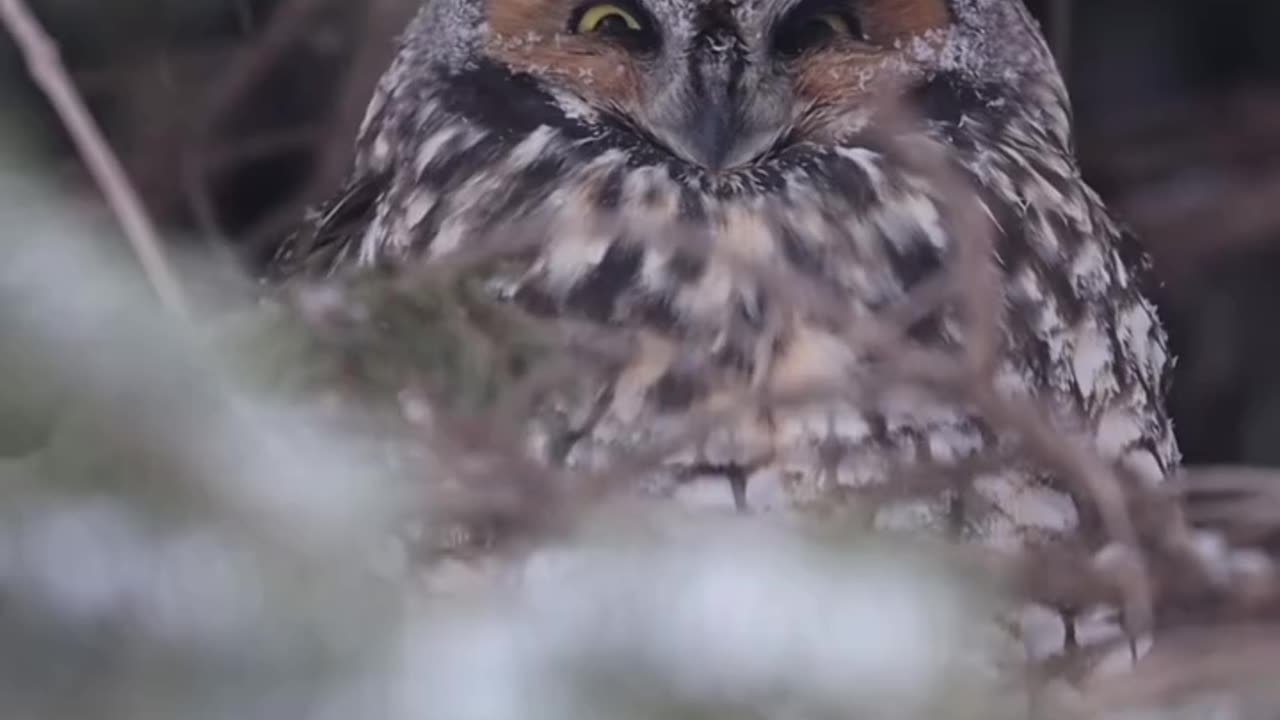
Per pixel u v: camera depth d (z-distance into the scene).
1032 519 3.05
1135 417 3.11
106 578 2.89
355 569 2.90
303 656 2.89
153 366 2.89
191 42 3.26
